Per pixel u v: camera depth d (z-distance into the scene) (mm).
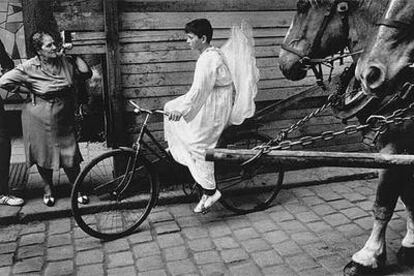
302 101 5844
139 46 5160
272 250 4266
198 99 4395
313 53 3590
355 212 4980
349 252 4199
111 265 4086
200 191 4969
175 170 5102
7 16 7492
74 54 5051
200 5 5230
